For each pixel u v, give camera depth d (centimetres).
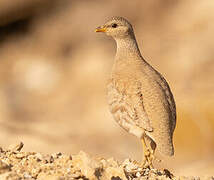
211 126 2105
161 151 1020
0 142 1942
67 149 1992
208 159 1992
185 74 2552
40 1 3203
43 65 3094
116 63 1166
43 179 814
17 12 3188
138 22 3105
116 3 3197
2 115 2628
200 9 2988
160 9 3122
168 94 1084
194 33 2844
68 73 3017
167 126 1037
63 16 3256
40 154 934
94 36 3161
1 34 3266
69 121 2459
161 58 2747
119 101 1091
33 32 3266
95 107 2608
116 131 2288
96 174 850
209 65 2592
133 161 1045
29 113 2681
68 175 836
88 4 3272
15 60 3186
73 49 3170
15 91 2908
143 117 1048
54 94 2883
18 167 880
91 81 2858
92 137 2164
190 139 2067
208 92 2244
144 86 1074
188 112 2142
